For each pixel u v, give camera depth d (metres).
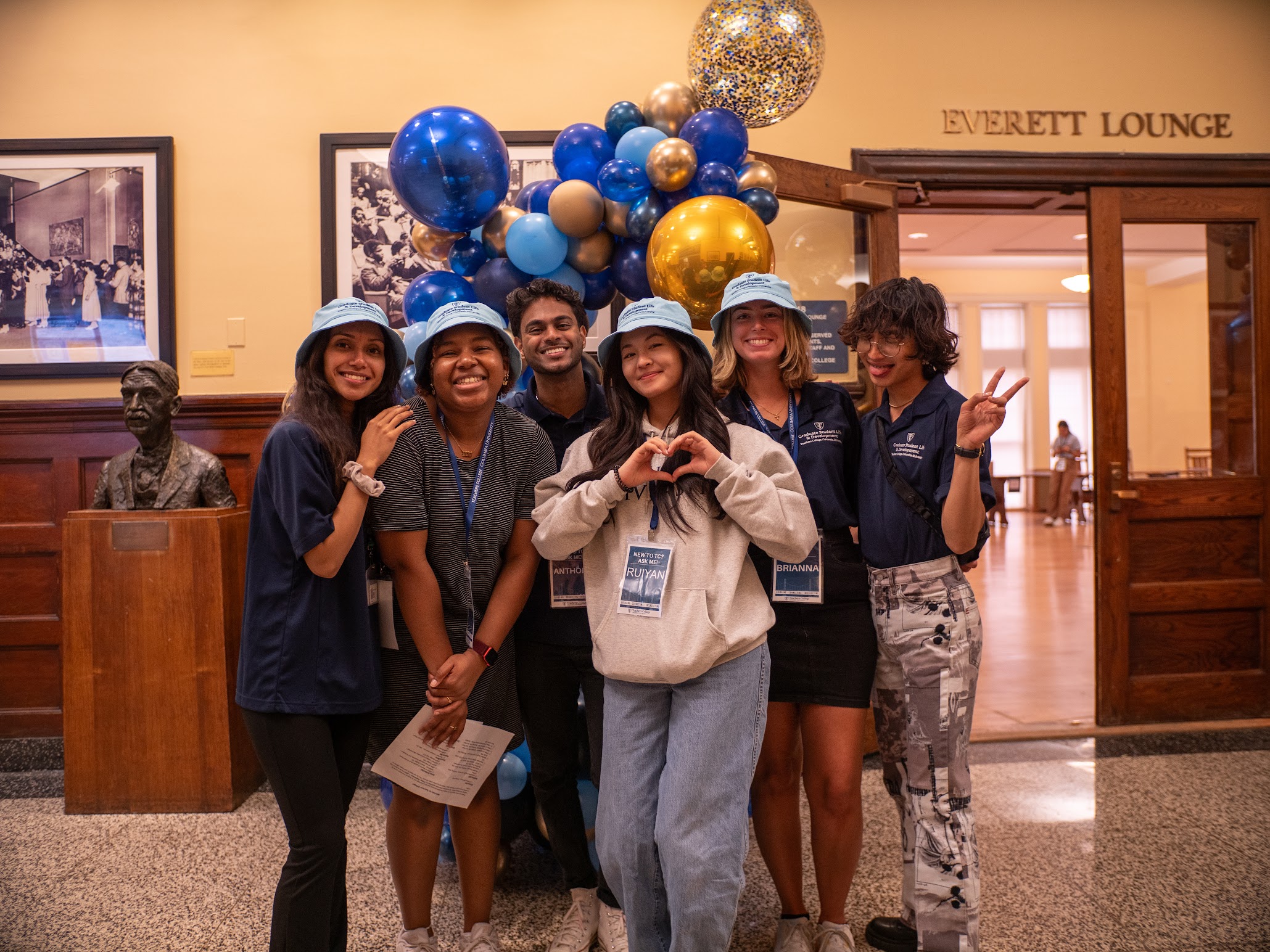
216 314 3.53
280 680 1.54
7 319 3.50
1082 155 3.76
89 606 2.86
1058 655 5.05
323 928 1.55
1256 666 3.85
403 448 1.69
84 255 3.51
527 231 2.41
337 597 1.59
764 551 1.57
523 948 2.03
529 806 2.40
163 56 3.52
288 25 3.53
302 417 1.59
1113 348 3.81
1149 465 3.82
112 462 3.01
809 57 2.64
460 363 1.67
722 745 1.50
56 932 2.09
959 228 9.88
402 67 3.55
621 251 2.60
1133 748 3.47
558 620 1.95
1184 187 3.85
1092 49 3.80
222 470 3.02
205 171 3.53
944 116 3.73
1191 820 2.73
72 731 2.86
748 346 1.88
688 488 1.56
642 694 1.59
